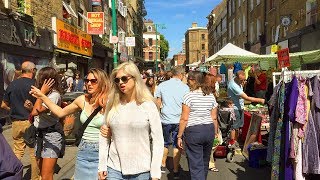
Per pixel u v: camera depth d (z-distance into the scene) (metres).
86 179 4.38
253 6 35.66
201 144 5.73
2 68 12.25
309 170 5.26
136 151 3.64
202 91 5.77
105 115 3.78
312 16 20.00
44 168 5.04
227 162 8.41
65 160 8.13
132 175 3.65
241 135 10.36
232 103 8.65
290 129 5.34
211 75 6.89
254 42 35.00
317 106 5.17
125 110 3.67
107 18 32.94
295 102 5.21
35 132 5.05
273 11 27.67
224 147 8.72
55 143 5.07
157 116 3.71
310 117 5.25
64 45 18.55
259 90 13.56
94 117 4.38
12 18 12.74
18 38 13.22
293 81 5.27
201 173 5.70
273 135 5.96
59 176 6.96
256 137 8.38
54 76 5.14
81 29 22.92
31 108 5.58
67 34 19.09
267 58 16.20
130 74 3.64
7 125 11.89
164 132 7.41
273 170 5.64
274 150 5.63
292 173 5.40
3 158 2.44
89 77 4.38
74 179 4.46
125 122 3.62
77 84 17.38
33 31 14.64
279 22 25.56
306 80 5.31
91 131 4.40
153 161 3.66
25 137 5.11
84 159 4.41
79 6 22.61
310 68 19.84
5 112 11.99
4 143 2.53
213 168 7.67
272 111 6.04
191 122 5.70
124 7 43.84
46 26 16.42
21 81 5.96
